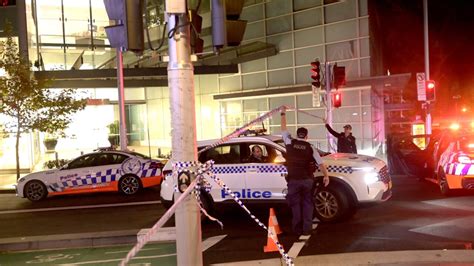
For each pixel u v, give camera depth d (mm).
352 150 13602
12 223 11594
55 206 13867
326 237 8508
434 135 14688
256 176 9836
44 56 29344
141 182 15008
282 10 26953
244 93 28391
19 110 18312
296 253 7566
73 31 29984
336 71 16375
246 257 7559
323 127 25266
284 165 9195
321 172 9508
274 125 27281
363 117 24094
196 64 28906
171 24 5082
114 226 10555
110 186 14977
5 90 17719
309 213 8570
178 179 5074
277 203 9750
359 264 6707
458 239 7965
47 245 8992
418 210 10383
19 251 8836
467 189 11883
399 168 16812
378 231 8734
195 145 5168
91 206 13469
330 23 25125
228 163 10094
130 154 15352
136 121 34156
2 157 23219
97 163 15180
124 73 25438
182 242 5090
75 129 30547
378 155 23656
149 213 11914
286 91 26328
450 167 11484
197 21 5266
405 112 35156
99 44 30844
